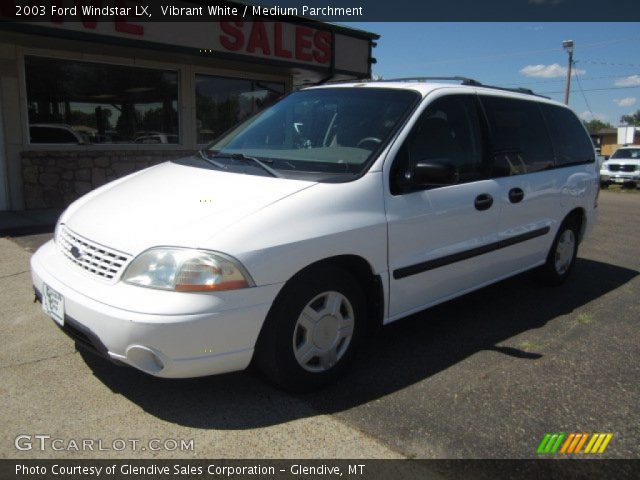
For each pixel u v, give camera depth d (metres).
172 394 3.08
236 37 9.93
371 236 3.21
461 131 4.01
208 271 2.60
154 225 2.80
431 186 3.63
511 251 4.43
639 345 4.09
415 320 4.44
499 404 3.13
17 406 2.90
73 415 2.85
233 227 2.73
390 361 3.64
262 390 3.16
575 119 5.63
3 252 5.98
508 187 4.27
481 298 5.08
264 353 2.92
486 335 4.16
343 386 3.27
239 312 2.67
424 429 2.84
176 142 10.91
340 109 3.92
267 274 2.74
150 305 2.55
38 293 3.18
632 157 22.95
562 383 3.42
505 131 4.41
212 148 4.15
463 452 2.66
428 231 3.58
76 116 9.50
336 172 3.31
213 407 2.96
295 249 2.84
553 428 2.91
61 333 3.80
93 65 9.54
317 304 3.12
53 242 3.39
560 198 4.98
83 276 2.83
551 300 5.09
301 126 3.98
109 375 3.25
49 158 9.12
